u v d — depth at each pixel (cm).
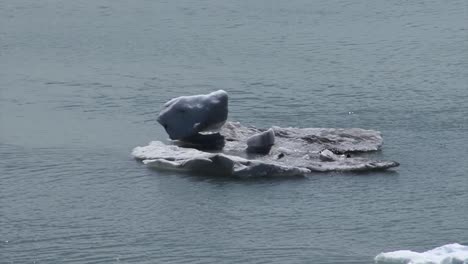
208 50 12494
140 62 11731
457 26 13962
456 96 9756
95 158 7612
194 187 6988
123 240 6153
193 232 6259
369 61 11681
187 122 7706
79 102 9562
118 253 5975
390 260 5734
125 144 7994
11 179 7188
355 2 15950
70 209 6625
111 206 6669
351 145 7825
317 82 10488
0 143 8025
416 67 11288
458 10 15162
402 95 9844
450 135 8300
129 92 10044
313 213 6556
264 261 5862
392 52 12238
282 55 12100
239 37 13362
